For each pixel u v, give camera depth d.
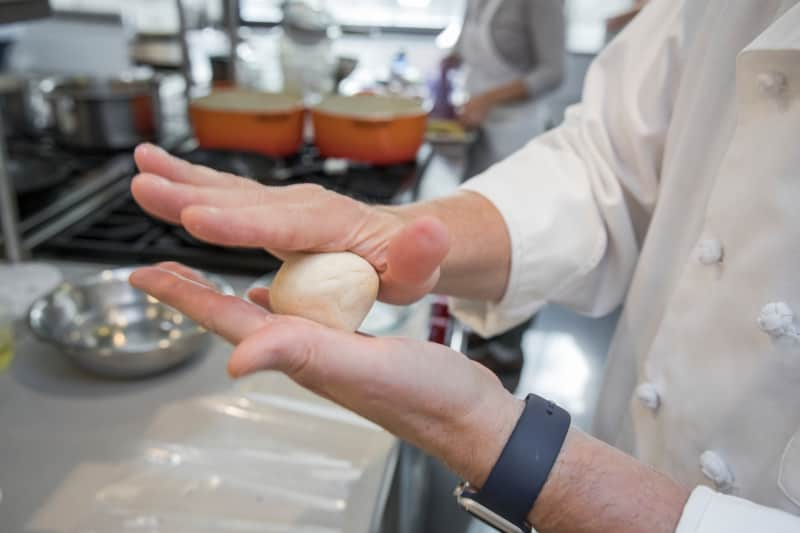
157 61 2.26
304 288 0.40
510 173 0.63
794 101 0.43
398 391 0.37
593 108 0.65
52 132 1.49
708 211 0.49
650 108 0.59
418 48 3.59
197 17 1.77
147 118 1.47
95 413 0.65
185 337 0.70
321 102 1.43
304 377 0.35
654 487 0.39
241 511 0.55
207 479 0.58
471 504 0.40
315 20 1.84
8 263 0.93
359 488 0.58
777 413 0.43
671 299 0.52
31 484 0.56
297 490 0.57
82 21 2.50
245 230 0.34
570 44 3.44
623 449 0.60
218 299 0.37
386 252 0.41
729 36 0.51
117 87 1.49
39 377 0.71
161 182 0.35
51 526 0.52
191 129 1.60
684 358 0.49
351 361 0.35
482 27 1.95
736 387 0.45
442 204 0.57
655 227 0.58
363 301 0.41
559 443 0.39
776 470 0.43
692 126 0.54
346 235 0.41
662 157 0.60
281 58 1.86
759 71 0.44
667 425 0.51
